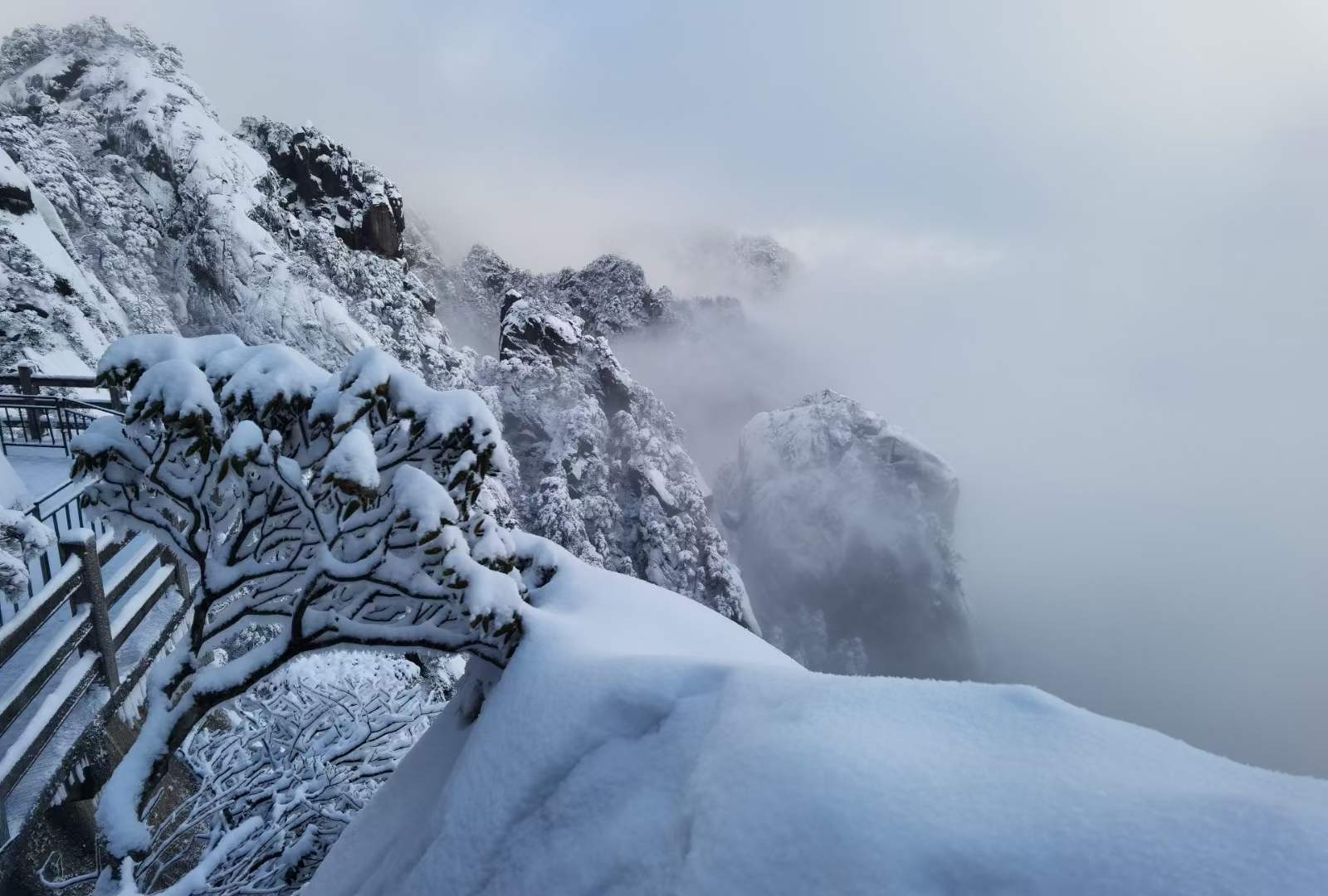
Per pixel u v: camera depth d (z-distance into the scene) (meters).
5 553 4.07
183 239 38.41
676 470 53.38
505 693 2.90
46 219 28.66
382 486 3.32
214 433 3.03
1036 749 1.77
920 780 1.65
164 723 3.31
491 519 3.46
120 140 40.03
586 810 2.21
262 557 3.52
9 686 3.89
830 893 1.46
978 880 1.39
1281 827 1.30
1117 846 1.36
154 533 3.43
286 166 45.91
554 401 47.28
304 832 4.48
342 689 5.39
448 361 45.28
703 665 2.56
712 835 1.70
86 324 23.84
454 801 2.59
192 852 5.11
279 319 37.28
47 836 4.16
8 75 43.69
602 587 3.82
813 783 1.68
